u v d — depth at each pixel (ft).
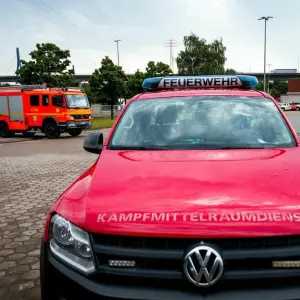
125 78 125.18
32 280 11.75
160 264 6.30
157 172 8.18
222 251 6.18
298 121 93.61
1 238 15.34
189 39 228.84
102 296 6.29
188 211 6.55
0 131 72.18
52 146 53.47
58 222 7.16
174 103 12.05
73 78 115.44
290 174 7.86
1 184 26.27
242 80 13.50
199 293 6.07
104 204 7.06
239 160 8.84
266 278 6.12
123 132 11.16
